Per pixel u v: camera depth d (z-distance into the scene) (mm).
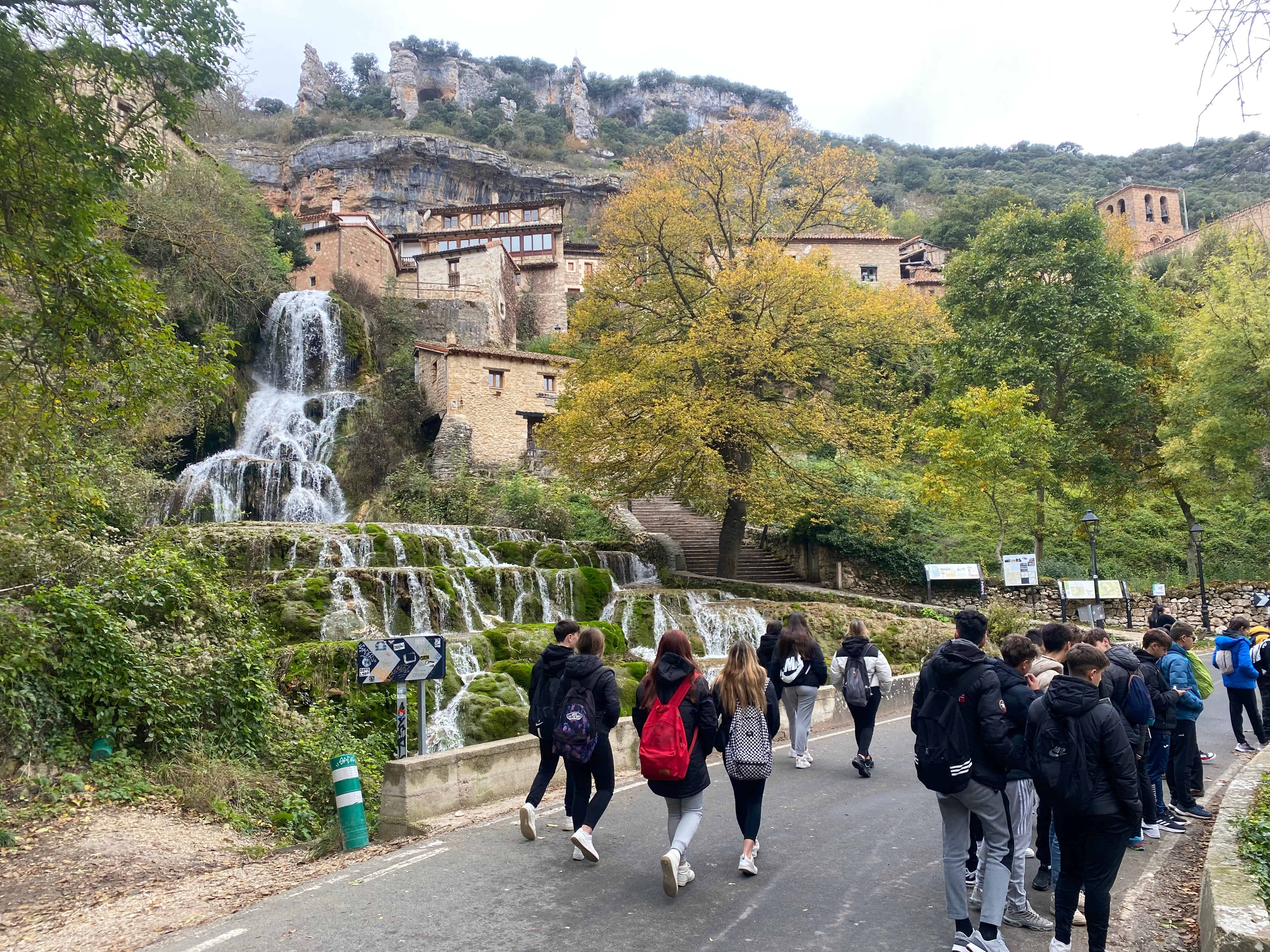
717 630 20578
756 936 4918
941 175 112188
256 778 9867
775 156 26922
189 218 28453
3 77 7668
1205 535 31594
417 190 93000
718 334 22938
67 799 8227
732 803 8383
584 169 109875
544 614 20219
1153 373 30734
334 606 15789
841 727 13359
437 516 30125
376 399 36781
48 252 8133
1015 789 5363
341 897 5754
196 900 6270
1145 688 6938
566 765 6715
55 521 10820
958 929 4703
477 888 5820
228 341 10133
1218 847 5289
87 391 9414
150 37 8469
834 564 29625
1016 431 26188
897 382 28062
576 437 23031
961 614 5238
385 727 12594
